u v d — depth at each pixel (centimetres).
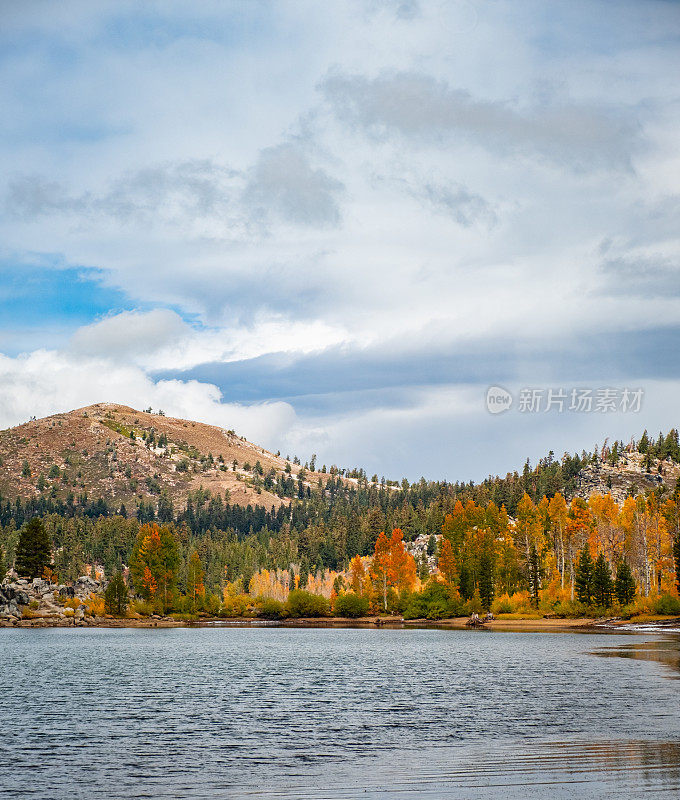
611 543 17312
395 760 3256
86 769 3181
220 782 2941
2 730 4122
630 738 3600
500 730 3894
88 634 14525
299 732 3991
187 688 5972
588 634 12444
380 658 8594
